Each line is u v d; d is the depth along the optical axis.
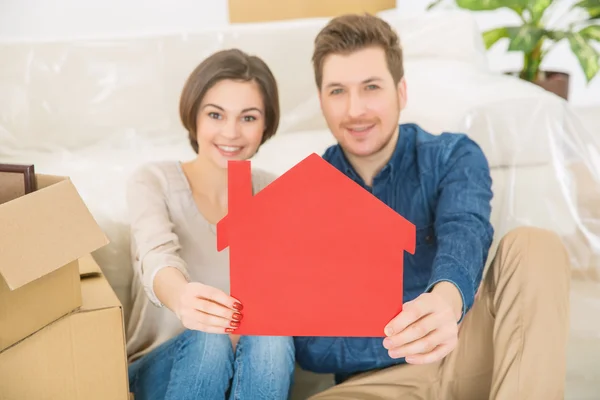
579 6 2.13
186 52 1.47
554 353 0.99
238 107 1.24
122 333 0.98
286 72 1.49
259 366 1.02
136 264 1.18
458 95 1.48
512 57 2.91
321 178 0.81
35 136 1.43
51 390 0.94
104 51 1.45
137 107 1.46
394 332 0.84
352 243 0.82
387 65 1.21
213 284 1.20
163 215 1.18
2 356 0.89
